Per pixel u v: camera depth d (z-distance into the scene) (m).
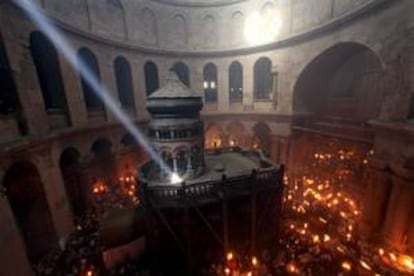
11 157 9.25
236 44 22.30
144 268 11.30
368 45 12.30
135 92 20.25
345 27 13.90
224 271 10.85
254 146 23.66
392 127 10.33
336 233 12.27
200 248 11.52
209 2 22.08
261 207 12.08
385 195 11.53
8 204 8.56
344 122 16.91
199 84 23.53
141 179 10.96
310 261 10.43
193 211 11.01
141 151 21.58
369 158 12.27
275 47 19.91
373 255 10.78
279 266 10.55
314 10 16.59
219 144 26.78
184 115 11.67
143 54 20.48
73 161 15.39
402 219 10.51
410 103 9.77
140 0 19.80
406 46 9.90
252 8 20.83
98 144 18.89
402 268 9.95
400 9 10.15
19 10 10.60
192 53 22.61
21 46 10.66
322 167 18.72
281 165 11.66
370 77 15.48
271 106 21.33
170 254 11.40
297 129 19.70
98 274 10.52
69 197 14.95
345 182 16.38
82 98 15.34
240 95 25.30
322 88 20.16
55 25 12.89
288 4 18.44
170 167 12.06
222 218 11.34
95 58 16.59
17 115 10.32
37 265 11.27
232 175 12.21
